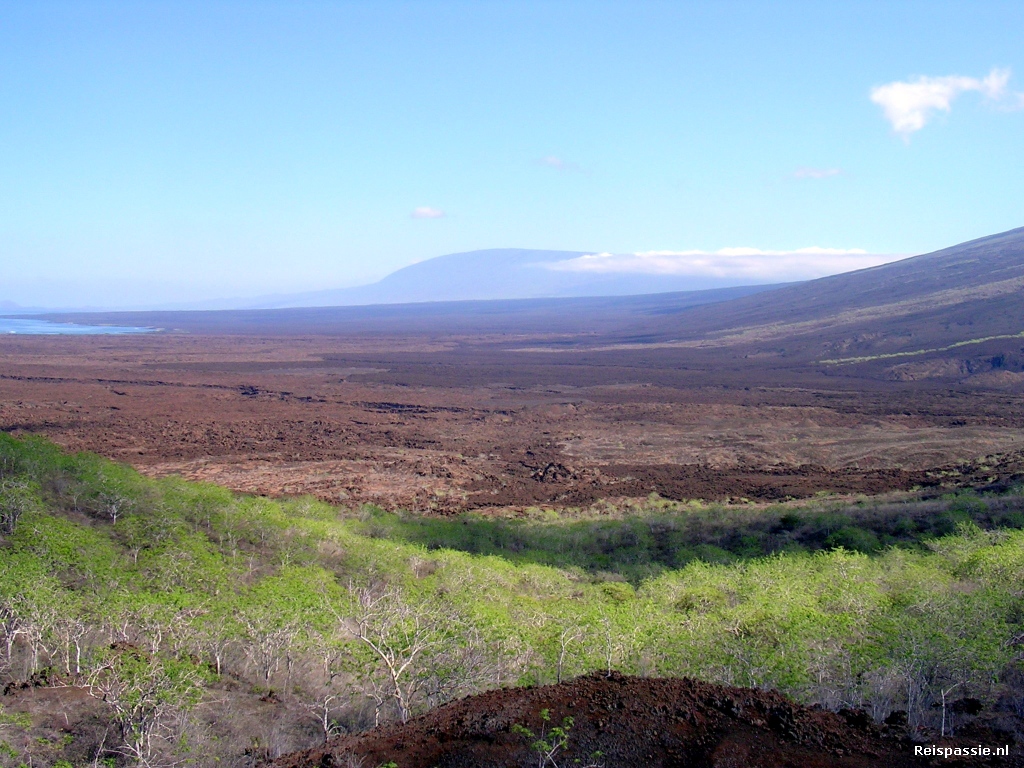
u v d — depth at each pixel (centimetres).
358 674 1307
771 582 2055
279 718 1215
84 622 1397
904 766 813
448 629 1385
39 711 1127
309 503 3341
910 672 1164
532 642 1399
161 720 1105
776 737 862
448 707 1006
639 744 859
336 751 916
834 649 1268
